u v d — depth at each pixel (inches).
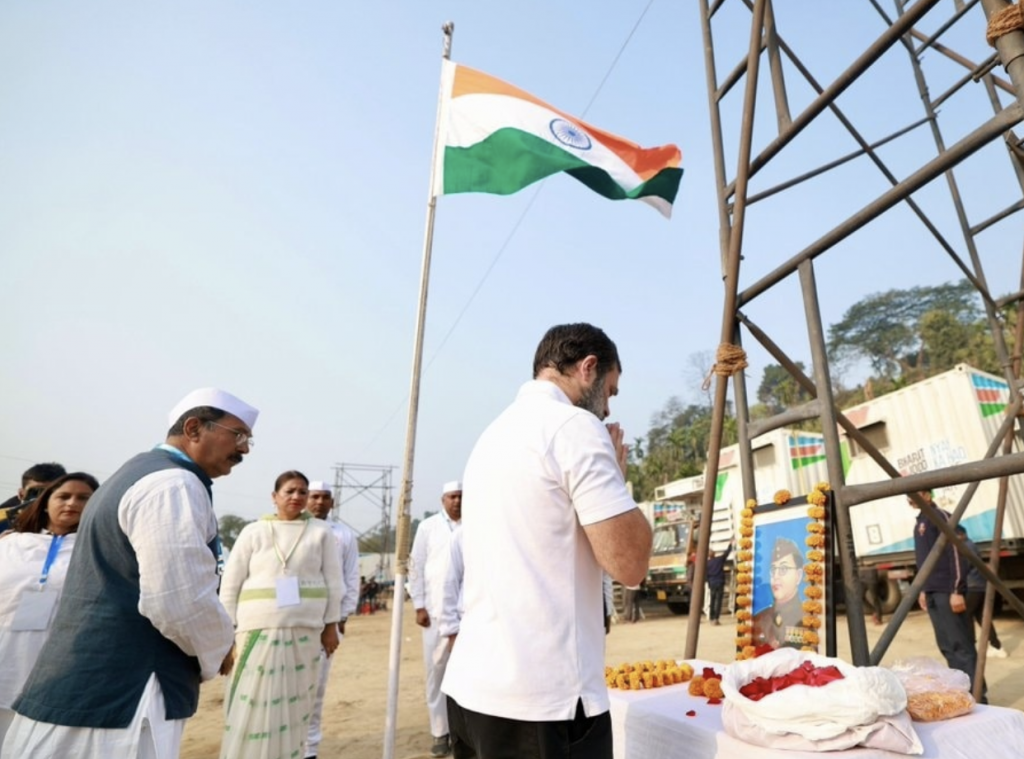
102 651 75.4
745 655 111.7
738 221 119.2
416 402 141.2
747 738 67.0
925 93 184.1
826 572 101.3
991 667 251.1
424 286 147.3
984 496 346.6
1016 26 76.2
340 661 387.9
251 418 96.7
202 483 89.0
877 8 180.4
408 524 132.6
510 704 55.2
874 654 98.6
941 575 199.9
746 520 121.6
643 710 85.6
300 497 163.2
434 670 184.9
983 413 356.8
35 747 72.1
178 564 77.6
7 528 148.0
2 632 119.3
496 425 70.6
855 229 101.8
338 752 185.6
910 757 62.7
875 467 413.1
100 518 79.9
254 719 139.2
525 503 61.1
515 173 155.7
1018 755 67.8
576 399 72.7
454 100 164.4
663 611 629.0
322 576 163.6
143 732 75.2
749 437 130.3
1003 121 76.7
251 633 145.4
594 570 62.4
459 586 187.5
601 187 165.2
